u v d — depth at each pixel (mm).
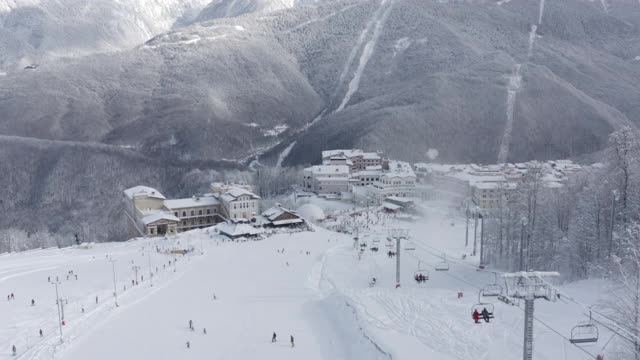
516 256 125625
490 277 113750
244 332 94188
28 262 151750
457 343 74000
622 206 103250
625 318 60969
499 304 87625
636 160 104312
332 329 94938
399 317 89312
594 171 145500
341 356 83062
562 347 65250
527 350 51375
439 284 112688
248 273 135500
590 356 62062
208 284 126125
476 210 167375
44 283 128375
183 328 96500
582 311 76375
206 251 162625
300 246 168500
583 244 106750
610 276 84938
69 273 137500
